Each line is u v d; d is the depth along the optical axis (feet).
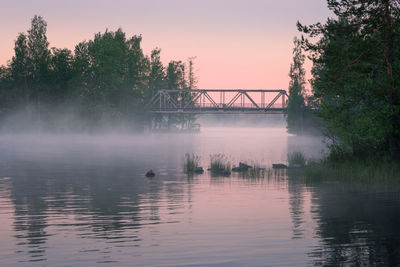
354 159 104.99
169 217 54.54
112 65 383.65
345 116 101.40
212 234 45.85
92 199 68.64
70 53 400.67
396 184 81.71
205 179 95.09
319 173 98.43
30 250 40.19
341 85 96.12
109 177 100.17
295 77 376.89
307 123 368.48
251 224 50.37
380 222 50.67
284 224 50.21
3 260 37.35
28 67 396.57
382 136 95.81
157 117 472.44
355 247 40.55
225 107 428.97
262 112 428.97
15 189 80.28
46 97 387.34
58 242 42.88
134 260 37.27
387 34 89.92
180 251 39.83
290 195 71.36
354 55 92.79
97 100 383.65
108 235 45.55
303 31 98.32
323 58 98.53
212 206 61.98
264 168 118.01
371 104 97.04
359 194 71.26
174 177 99.45
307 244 41.78
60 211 58.70
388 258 37.27
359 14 94.48
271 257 37.93
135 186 84.28
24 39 397.80
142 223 51.16
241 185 84.53
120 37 408.67
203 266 35.76
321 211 57.57
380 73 96.53
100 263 36.58
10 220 52.95
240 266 35.73
